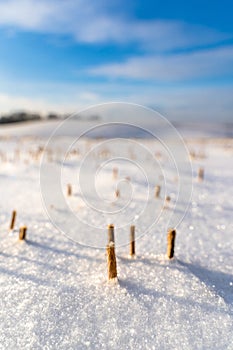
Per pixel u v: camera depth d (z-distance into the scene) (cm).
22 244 504
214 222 658
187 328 301
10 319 309
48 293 356
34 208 740
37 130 3869
